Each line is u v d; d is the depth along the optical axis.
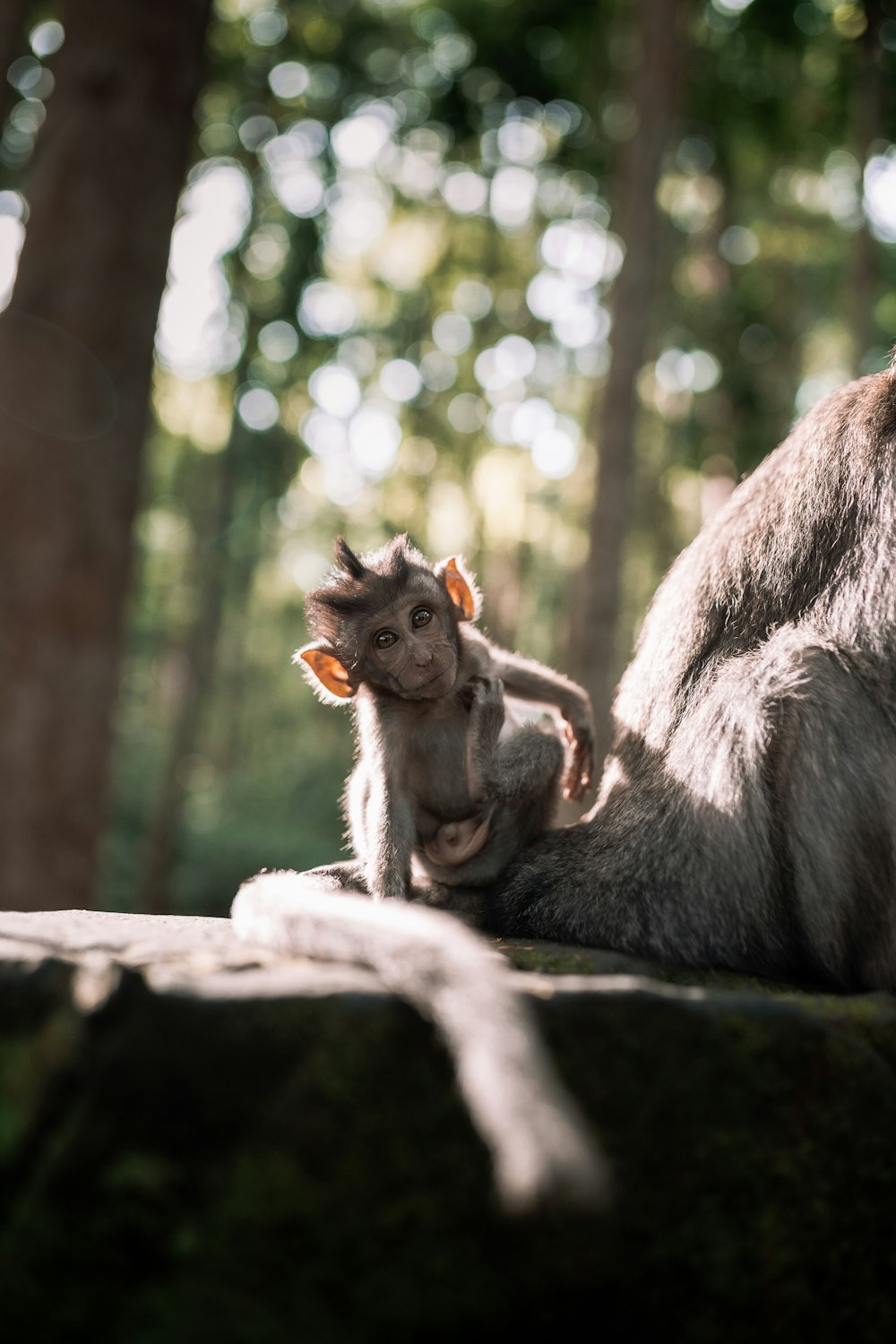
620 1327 1.31
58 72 2.83
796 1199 1.34
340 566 1.58
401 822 1.52
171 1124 1.29
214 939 1.42
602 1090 1.31
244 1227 1.28
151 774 6.60
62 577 2.64
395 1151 1.29
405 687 1.53
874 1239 1.35
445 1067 1.29
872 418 1.51
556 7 4.70
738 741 1.47
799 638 1.48
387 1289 1.29
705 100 4.94
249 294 5.99
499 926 1.53
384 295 7.57
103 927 1.47
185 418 7.91
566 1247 1.30
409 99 5.58
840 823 1.45
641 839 1.50
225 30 5.40
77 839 2.64
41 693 2.61
